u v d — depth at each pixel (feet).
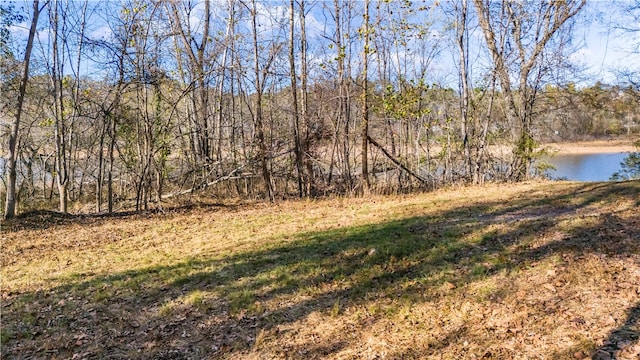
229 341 16.05
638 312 13.84
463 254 21.47
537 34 50.42
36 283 23.76
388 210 35.27
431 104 59.06
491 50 51.70
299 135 54.08
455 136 56.75
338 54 52.39
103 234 35.76
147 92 46.52
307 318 17.11
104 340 16.87
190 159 57.21
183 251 28.35
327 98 57.82
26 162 65.77
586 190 33.06
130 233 35.76
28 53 43.06
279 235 29.94
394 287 18.83
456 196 39.29
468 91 54.60
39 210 44.19
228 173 56.13
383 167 58.34
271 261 23.97
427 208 33.83
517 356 12.71
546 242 21.38
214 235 32.53
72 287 22.70
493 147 55.21
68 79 51.34
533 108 56.03
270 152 53.52
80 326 18.13
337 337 15.47
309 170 54.85
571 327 13.70
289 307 18.20
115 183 67.00
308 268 22.09
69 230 37.81
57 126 48.57
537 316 14.71
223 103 64.39
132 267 25.54
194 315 18.33
